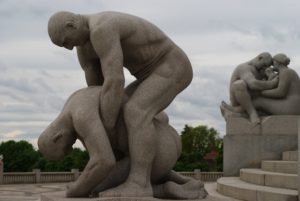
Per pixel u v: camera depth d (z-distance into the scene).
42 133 5.16
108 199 4.77
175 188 5.22
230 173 12.87
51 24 5.12
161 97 5.23
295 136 12.53
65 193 5.34
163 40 5.35
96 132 4.91
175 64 5.36
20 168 31.89
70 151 5.28
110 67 4.97
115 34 5.01
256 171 10.52
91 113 4.97
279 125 12.64
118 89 4.98
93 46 5.07
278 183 8.87
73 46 5.23
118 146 5.25
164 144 5.25
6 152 32.28
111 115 5.02
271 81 12.83
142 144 5.02
